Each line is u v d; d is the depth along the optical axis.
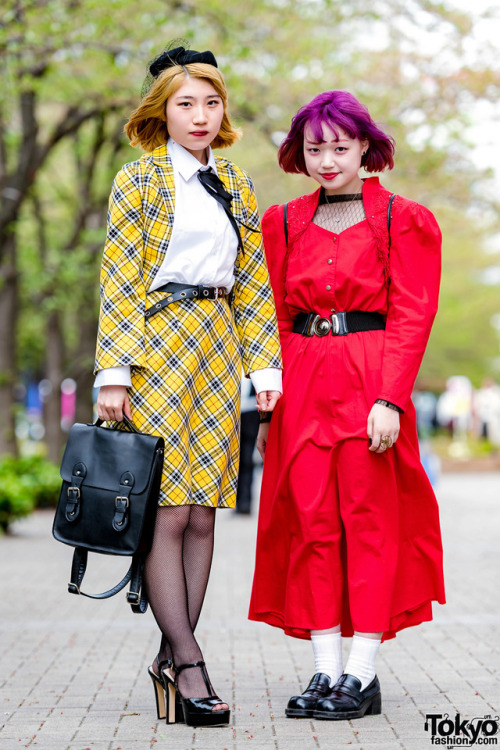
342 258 4.68
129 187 4.44
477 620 7.45
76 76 15.52
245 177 4.76
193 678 4.42
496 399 38.28
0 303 21.36
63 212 27.02
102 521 4.26
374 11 14.69
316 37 15.85
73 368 22.55
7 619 7.74
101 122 20.77
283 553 4.81
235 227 4.57
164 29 14.55
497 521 16.09
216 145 4.85
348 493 4.59
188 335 4.42
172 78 4.47
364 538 4.57
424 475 4.71
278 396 4.70
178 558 4.45
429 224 4.64
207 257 4.46
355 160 4.69
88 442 4.39
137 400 4.41
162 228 4.44
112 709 4.86
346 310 4.69
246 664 6.00
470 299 40.03
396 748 4.04
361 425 4.58
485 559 11.37
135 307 4.39
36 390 45.56
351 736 4.23
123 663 6.06
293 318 4.93
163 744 4.13
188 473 4.44
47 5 12.76
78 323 26.30
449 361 54.56
